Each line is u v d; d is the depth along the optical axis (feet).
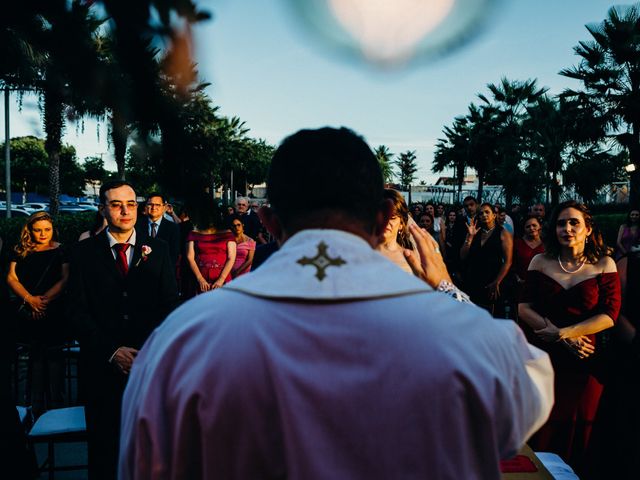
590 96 82.17
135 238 10.39
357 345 2.50
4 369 8.01
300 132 3.07
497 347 2.70
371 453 2.42
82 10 1.12
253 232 31.22
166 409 2.58
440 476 2.43
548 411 2.89
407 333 2.52
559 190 90.58
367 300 2.59
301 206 2.86
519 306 11.18
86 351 9.64
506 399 2.57
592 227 10.71
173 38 1.06
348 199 2.86
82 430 9.54
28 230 13.00
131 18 1.07
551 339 10.37
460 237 25.45
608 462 9.05
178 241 17.66
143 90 1.12
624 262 10.85
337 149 2.92
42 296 12.96
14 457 8.00
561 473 7.26
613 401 9.08
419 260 6.61
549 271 10.88
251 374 2.47
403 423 2.43
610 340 10.44
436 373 2.45
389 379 2.45
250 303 2.63
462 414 2.47
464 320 2.69
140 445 2.57
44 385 13.03
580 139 85.40
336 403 2.42
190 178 1.25
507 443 2.66
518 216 40.75
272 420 2.46
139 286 10.14
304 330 2.52
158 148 1.21
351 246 2.75
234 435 2.48
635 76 76.54
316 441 2.41
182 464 2.54
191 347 2.61
